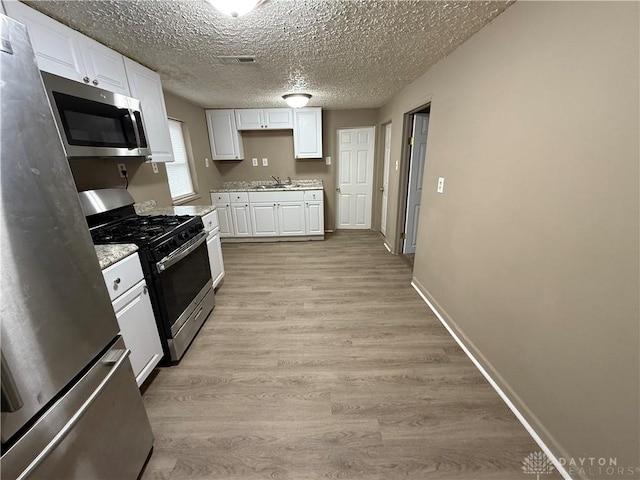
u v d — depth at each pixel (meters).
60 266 0.78
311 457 1.24
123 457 1.05
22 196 0.67
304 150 4.32
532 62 1.24
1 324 0.62
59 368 0.77
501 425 1.37
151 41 1.73
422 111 3.14
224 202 4.21
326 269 3.34
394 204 3.68
